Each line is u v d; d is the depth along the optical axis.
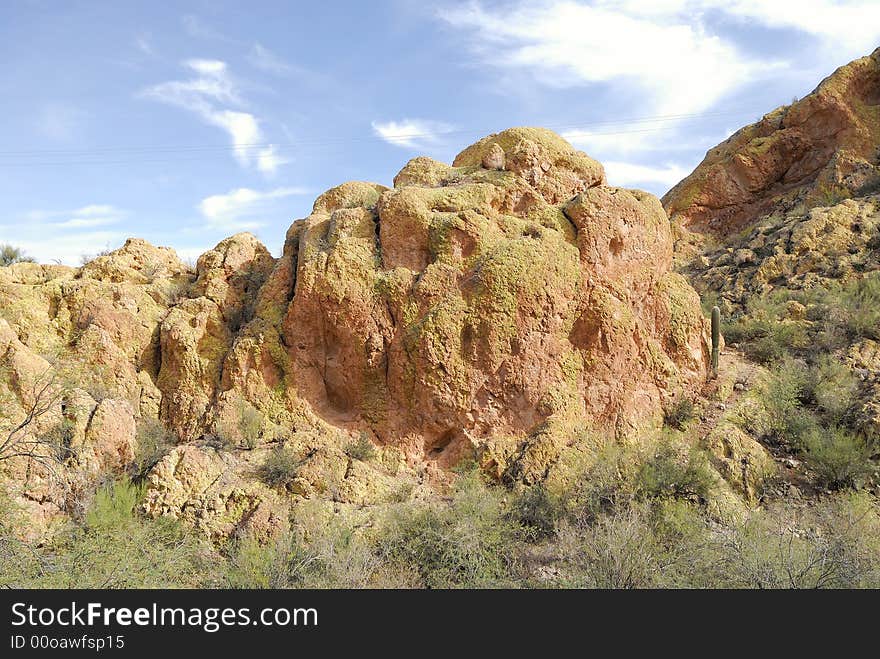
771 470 12.91
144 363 13.55
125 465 11.43
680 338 14.83
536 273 12.91
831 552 9.20
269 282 14.07
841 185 26.02
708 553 9.20
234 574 9.05
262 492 10.85
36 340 13.00
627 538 9.29
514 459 12.12
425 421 12.48
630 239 14.38
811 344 17.05
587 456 12.10
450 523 10.09
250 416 12.29
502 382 12.65
